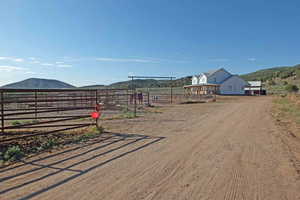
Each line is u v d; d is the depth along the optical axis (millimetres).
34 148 6371
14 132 8336
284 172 4625
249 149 6414
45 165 4984
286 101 26359
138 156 5699
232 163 5184
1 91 6473
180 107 21875
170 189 3828
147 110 18719
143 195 3598
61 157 5582
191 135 8383
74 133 8430
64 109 8258
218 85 49312
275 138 7848
